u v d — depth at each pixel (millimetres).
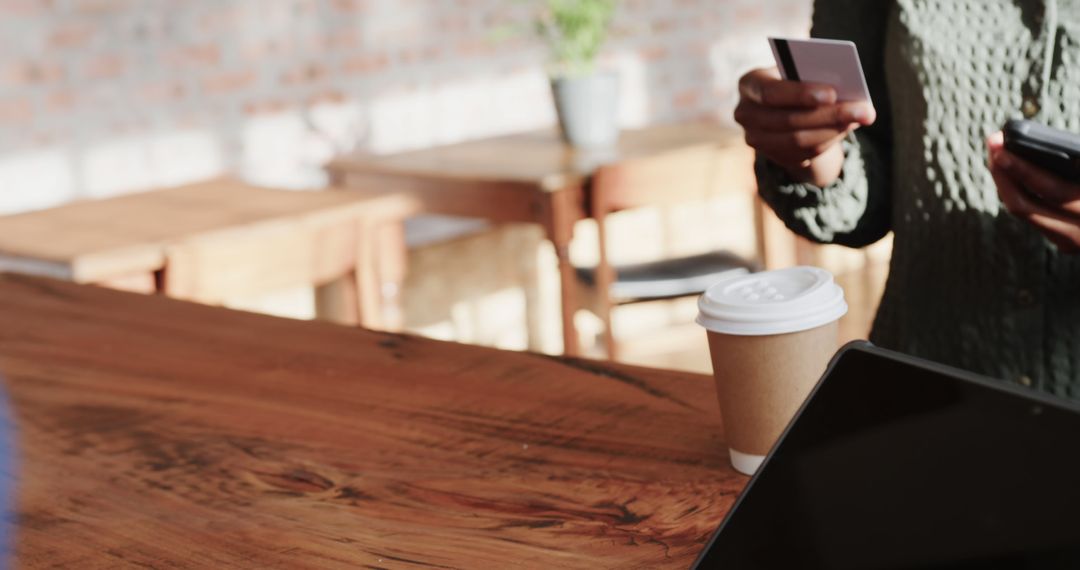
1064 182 1079
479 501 857
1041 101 1242
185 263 2457
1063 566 564
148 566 797
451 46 4000
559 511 832
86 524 870
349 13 3793
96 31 3373
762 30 4539
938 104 1296
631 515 818
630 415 991
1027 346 1277
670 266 3477
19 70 3268
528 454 931
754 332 835
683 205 4496
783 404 837
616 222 4359
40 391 1164
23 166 3307
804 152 1304
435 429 995
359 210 2758
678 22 4379
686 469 882
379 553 789
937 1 1297
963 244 1299
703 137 3471
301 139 3764
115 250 2373
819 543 656
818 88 1232
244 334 1310
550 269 4270
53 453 1010
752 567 682
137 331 1348
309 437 1000
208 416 1066
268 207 2760
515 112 4172
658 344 3549
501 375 1114
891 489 635
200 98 3570
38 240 2514
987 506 597
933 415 628
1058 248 1151
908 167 1343
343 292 2912
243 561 792
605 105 3367
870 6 1404
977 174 1283
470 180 3148
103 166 3436
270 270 2604
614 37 4250
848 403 668
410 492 880
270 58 3676
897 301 1386
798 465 679
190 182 3217
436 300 4035
